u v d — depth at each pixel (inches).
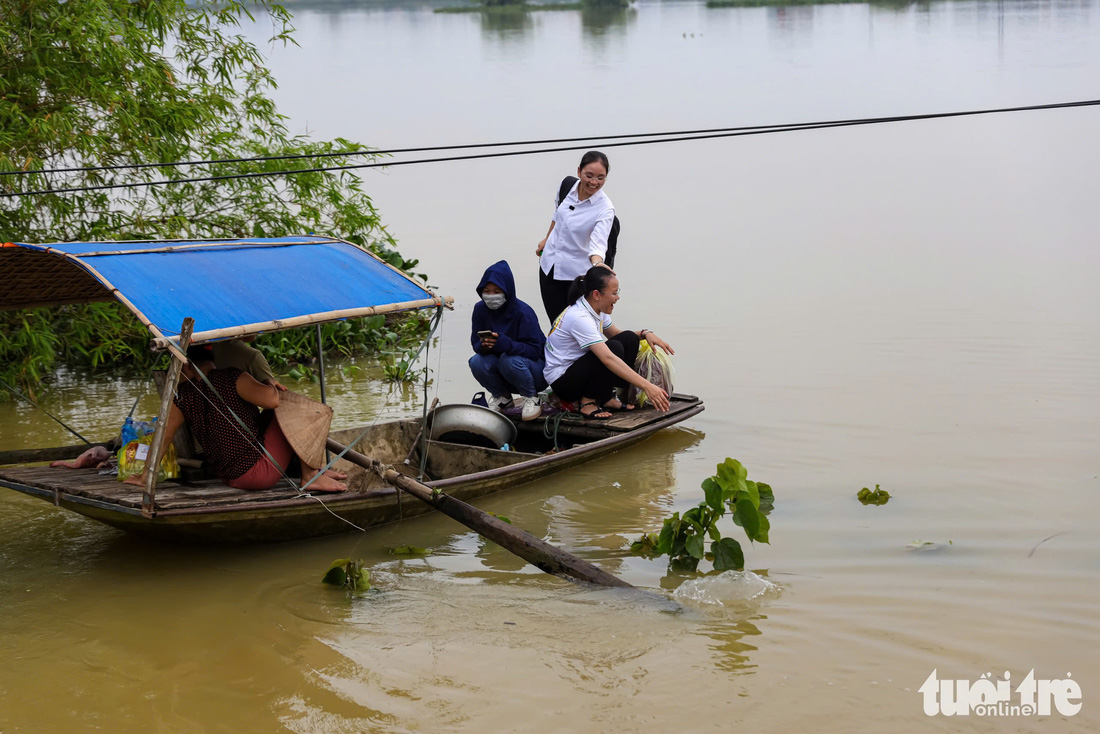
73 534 254.1
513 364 311.6
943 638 192.2
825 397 343.6
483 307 318.3
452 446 291.9
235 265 238.5
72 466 251.0
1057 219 616.4
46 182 373.4
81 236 386.3
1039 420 312.0
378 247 465.7
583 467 295.3
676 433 319.0
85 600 217.0
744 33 2327.8
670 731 166.2
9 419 343.9
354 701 178.2
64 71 374.9
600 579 219.6
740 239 604.7
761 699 174.2
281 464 238.2
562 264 340.8
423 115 1066.7
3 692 182.5
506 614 208.5
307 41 2245.3
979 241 571.8
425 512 262.4
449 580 226.2
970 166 808.9
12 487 237.0
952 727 164.9
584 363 311.0
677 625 201.5
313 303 235.0
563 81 1416.1
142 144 383.2
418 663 189.9
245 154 424.2
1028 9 2659.9
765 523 221.8
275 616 209.6
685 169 856.3
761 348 401.4
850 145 943.0
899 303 455.5
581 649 193.2
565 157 880.9
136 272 220.2
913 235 595.8
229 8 421.1
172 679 186.4
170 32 415.5
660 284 507.2
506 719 171.3
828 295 474.9
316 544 245.8
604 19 2989.7
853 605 205.9
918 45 1862.7
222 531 231.5
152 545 246.4
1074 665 182.1
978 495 259.1
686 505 268.8
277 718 173.8
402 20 3166.8
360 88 1330.0
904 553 228.7
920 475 274.2
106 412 351.6
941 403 331.6
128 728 171.9
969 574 217.5
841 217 654.5
